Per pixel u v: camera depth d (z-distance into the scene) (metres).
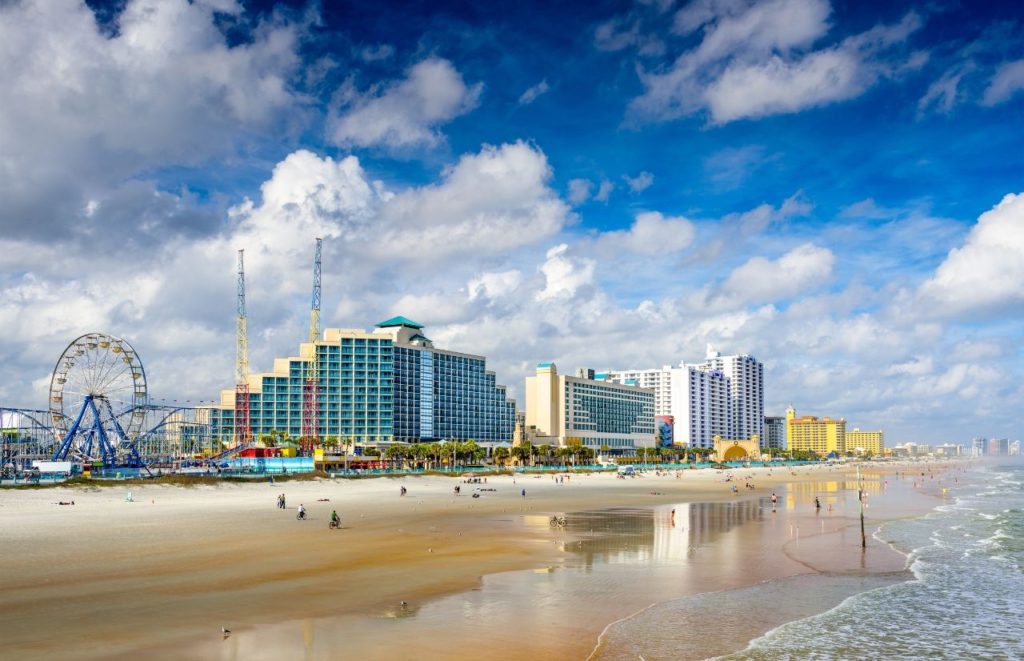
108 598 39.66
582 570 50.66
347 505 107.69
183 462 166.62
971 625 38.62
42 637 31.86
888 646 34.81
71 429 150.00
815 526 81.62
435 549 60.09
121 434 158.25
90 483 117.38
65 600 39.03
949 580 50.00
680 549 61.53
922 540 70.88
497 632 34.06
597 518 89.25
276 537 66.88
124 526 74.31
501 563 53.22
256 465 175.88
